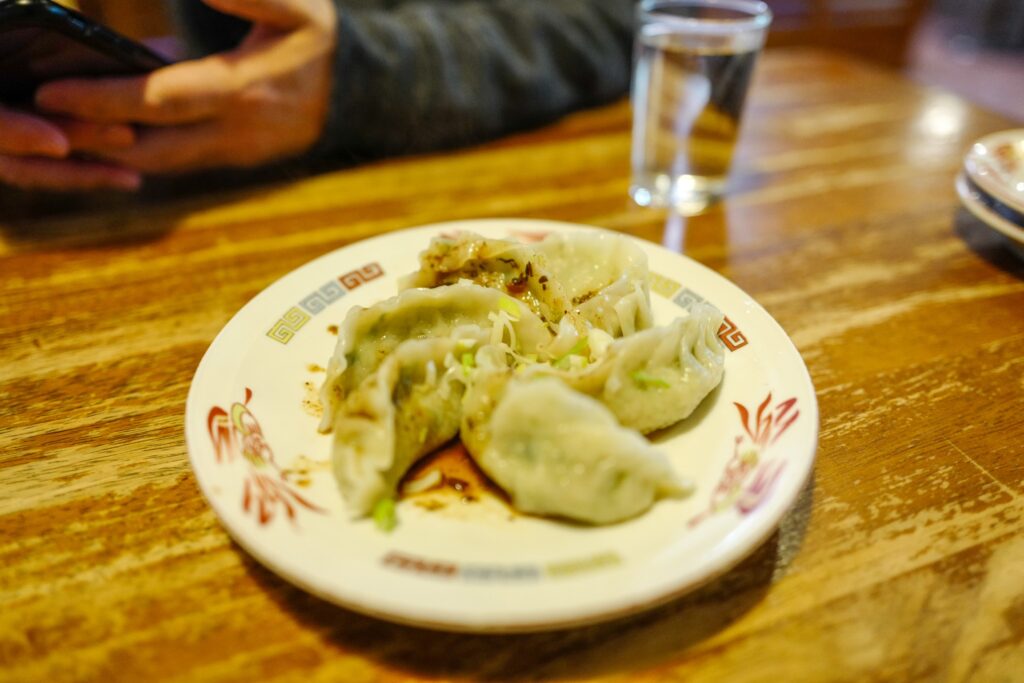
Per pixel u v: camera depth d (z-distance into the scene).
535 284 0.27
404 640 0.17
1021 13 1.26
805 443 0.19
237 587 0.18
